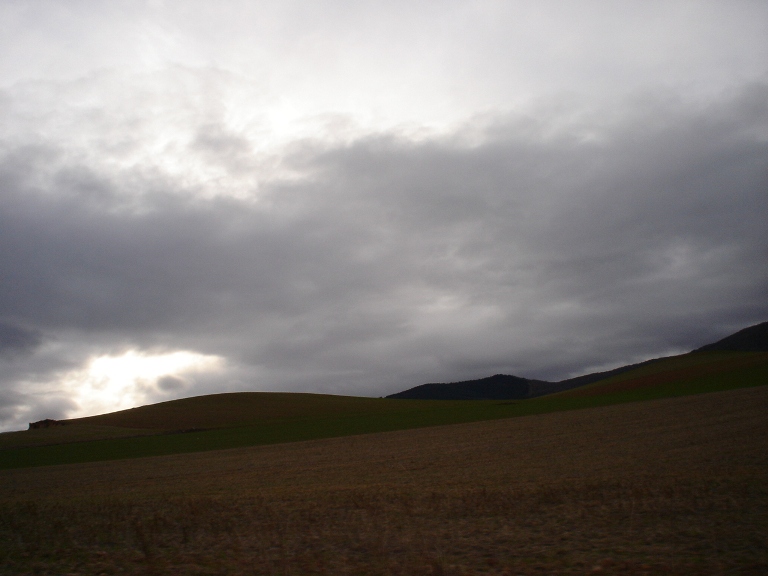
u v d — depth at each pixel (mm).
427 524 12008
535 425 44344
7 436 71562
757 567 8031
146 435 66250
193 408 91875
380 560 9266
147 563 9836
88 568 9766
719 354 119688
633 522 11133
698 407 42750
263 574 8805
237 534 11977
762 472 16328
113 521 14531
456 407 77125
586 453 26000
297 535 11508
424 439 41844
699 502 12555
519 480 19250
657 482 15867
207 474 30344
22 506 18984
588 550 9375
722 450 22328
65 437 67625
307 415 82500
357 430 55938
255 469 31094
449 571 8508
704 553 8820
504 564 8789
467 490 17172
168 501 18484
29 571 9797
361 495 17234
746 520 10711
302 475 26359
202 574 9016
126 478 31484
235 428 68312
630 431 33531
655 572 8070
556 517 12062
